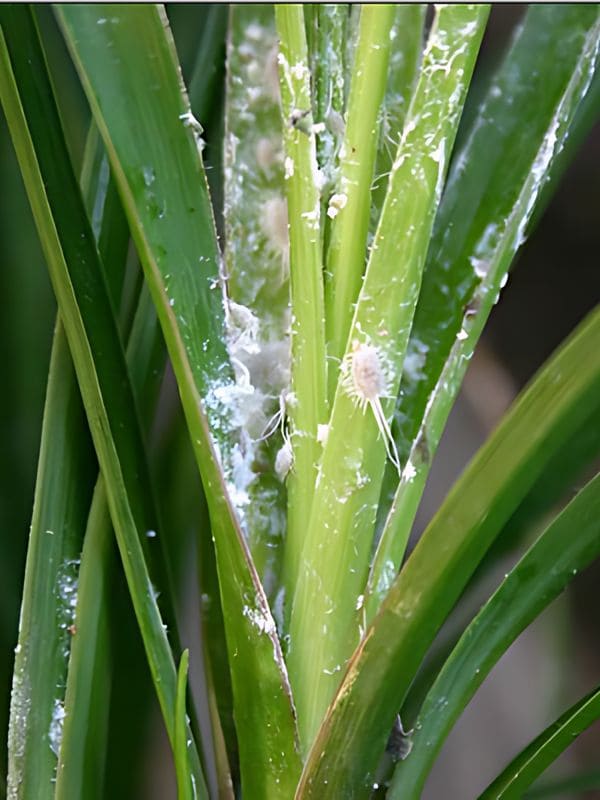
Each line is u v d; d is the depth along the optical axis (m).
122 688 0.14
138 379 0.14
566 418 0.12
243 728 0.13
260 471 0.13
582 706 0.13
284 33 0.12
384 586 0.13
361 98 0.13
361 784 0.13
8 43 0.13
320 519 0.13
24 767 0.13
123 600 0.14
